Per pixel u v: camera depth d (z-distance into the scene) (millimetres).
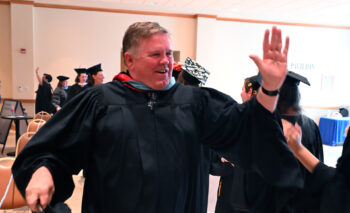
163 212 902
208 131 1011
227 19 8891
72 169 925
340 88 9562
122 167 906
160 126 957
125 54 1004
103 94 977
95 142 944
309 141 1475
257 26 9055
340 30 9375
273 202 1271
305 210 1212
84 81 5082
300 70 9320
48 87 6625
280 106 1451
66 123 919
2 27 7699
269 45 863
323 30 9312
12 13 7480
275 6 7559
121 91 986
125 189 898
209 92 1089
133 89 989
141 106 968
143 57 940
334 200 1086
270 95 881
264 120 909
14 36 7543
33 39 7719
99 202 924
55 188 856
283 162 922
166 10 8281
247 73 9156
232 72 9086
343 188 1088
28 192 753
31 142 877
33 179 781
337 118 7656
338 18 8609
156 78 956
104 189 913
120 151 913
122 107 957
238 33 9000
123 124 930
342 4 7156
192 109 1022
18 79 7656
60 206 866
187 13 8531
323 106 9422
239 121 960
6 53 7793
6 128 5727
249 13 8414
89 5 7965
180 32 8648
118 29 8312
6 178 2156
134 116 950
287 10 7910
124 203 895
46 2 7742
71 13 8008
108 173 911
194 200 990
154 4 7730
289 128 1260
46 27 7891
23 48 7617
